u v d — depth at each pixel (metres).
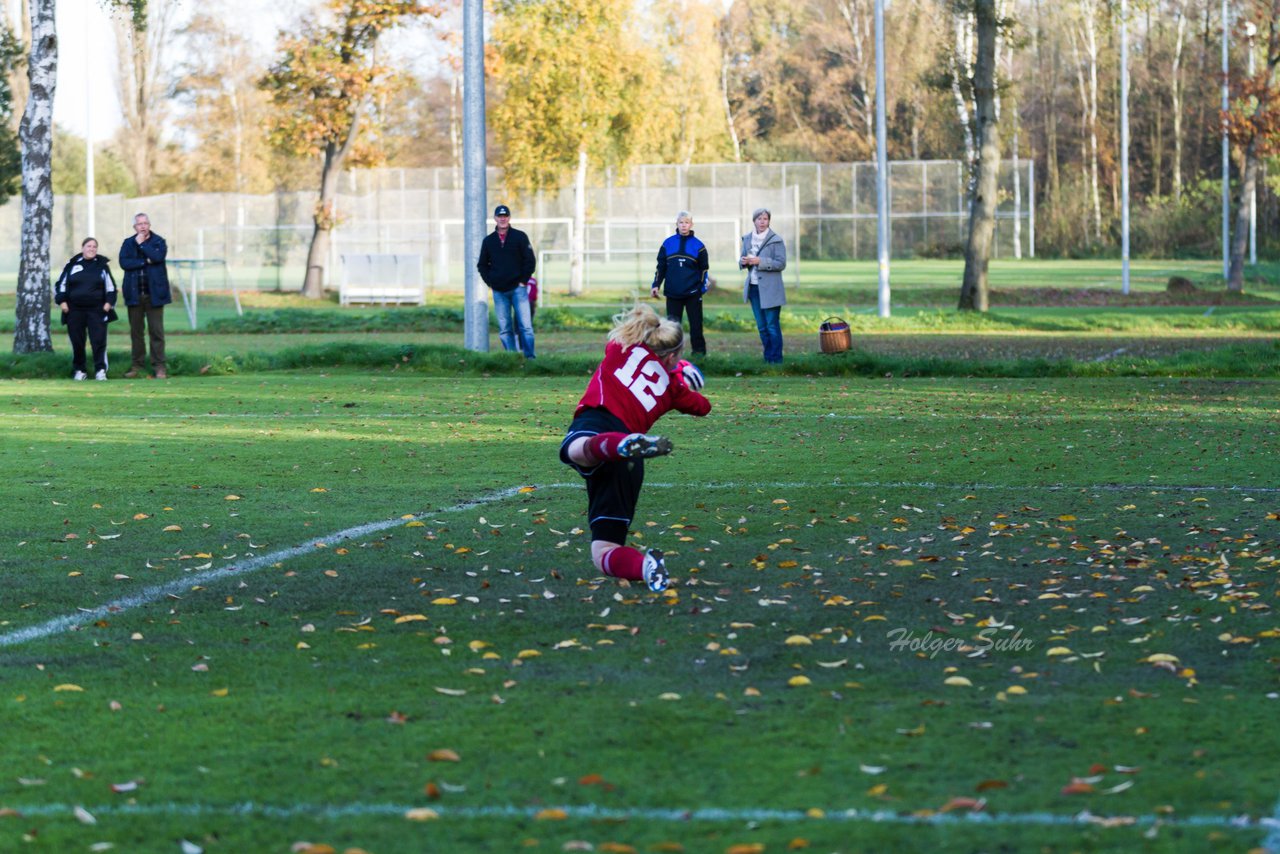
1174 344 49.84
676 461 22.91
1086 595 13.51
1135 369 37.69
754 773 8.76
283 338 60.69
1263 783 8.39
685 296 39.31
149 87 132.88
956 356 44.69
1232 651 11.45
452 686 10.77
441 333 64.75
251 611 13.27
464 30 41.50
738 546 16.17
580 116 87.19
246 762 9.08
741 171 105.75
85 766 9.03
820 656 11.52
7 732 9.73
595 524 14.06
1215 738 9.25
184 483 21.06
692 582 14.30
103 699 10.50
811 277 100.38
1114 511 18.09
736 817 8.03
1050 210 158.12
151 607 13.45
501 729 9.68
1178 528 16.86
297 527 17.55
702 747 9.26
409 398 32.88
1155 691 10.39
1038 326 60.44
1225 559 14.90
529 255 40.44
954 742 9.28
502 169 99.38
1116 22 80.12
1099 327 60.19
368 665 11.38
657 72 93.69
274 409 30.88
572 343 53.56
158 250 38.72
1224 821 7.82
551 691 10.59
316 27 88.62
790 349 49.41
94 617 13.05
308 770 8.92
